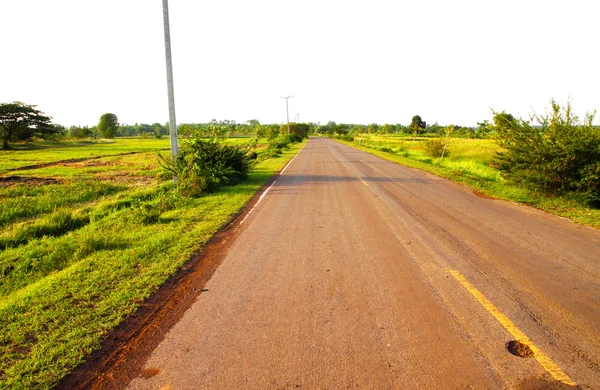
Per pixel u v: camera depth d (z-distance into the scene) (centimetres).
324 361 301
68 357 318
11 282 528
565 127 1066
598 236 675
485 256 557
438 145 2814
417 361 298
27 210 1074
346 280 469
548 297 412
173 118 1242
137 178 1944
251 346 326
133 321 379
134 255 575
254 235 700
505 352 308
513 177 1206
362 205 980
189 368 298
